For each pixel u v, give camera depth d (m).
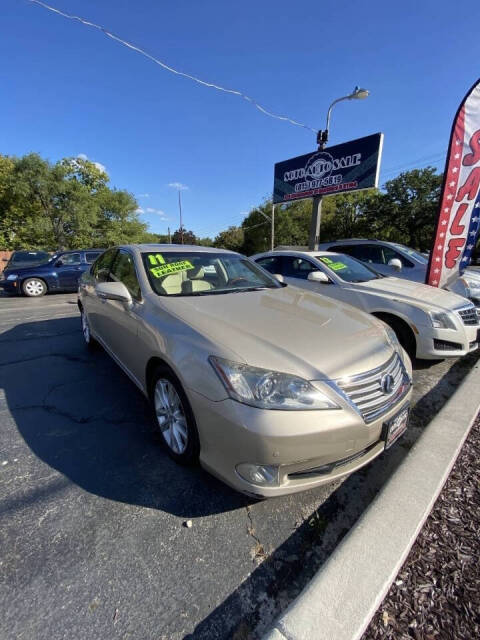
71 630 1.24
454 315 3.51
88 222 26.16
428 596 1.33
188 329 1.99
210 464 1.76
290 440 1.52
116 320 2.90
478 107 4.05
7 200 25.39
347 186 10.69
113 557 1.54
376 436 1.77
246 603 1.36
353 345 1.92
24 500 1.87
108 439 2.46
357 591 1.30
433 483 1.87
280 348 1.78
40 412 2.85
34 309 7.87
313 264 4.81
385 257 6.55
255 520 1.77
